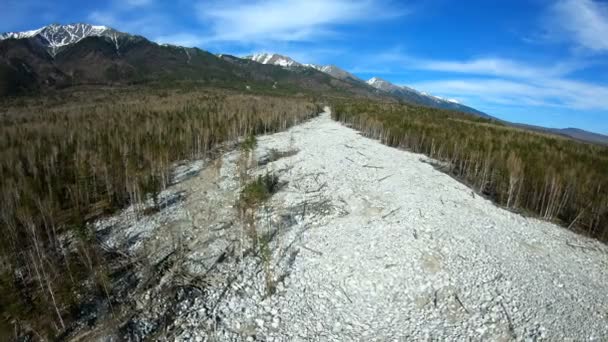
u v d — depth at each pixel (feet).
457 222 56.80
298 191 68.85
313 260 46.29
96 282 38.04
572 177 72.79
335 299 39.45
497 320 36.37
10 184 53.67
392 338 34.04
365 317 37.01
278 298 38.78
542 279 43.93
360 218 58.08
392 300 39.45
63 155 76.95
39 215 49.60
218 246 48.55
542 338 34.19
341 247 49.08
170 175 80.64
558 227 65.51
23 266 41.45
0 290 32.73
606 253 56.03
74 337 31.12
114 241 49.19
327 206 62.39
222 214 59.11
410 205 61.82
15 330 30.71
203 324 33.53
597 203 67.00
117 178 66.23
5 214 49.01
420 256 46.03
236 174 79.66
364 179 76.74
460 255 46.80
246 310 36.24
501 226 58.85
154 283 39.50
